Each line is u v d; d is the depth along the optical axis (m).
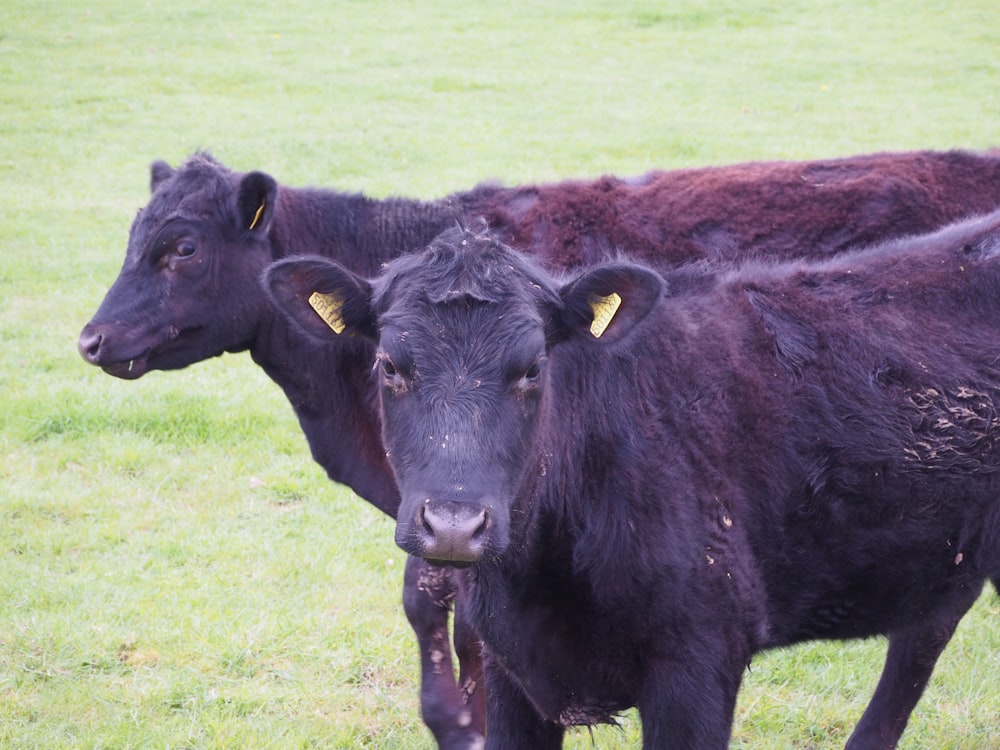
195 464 9.16
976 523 4.96
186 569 7.66
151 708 6.30
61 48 25.55
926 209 7.32
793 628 5.00
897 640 5.75
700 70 24.19
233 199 6.68
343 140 18.91
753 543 4.70
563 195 7.22
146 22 28.28
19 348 11.30
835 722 6.27
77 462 9.20
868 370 4.86
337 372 6.66
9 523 8.18
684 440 4.62
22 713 6.24
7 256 13.92
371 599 7.38
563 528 4.51
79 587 7.37
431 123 20.09
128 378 6.68
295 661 6.77
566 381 4.59
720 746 4.55
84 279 13.26
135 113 20.92
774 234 7.19
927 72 23.66
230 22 28.58
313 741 6.11
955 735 6.14
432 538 3.86
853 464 4.75
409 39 27.00
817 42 26.42
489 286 4.29
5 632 6.91
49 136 19.45
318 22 28.66
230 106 21.38
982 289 5.07
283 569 7.65
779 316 4.98
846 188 7.31
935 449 4.80
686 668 4.49
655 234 7.14
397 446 4.18
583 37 27.27
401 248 7.02
